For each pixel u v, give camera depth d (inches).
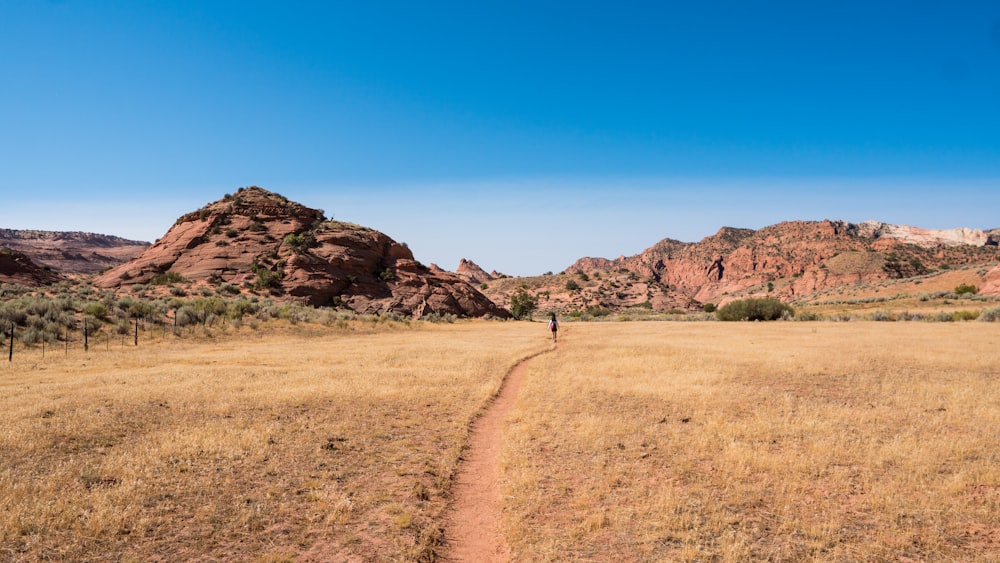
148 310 1515.7
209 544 268.2
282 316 1807.3
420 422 515.5
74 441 433.1
